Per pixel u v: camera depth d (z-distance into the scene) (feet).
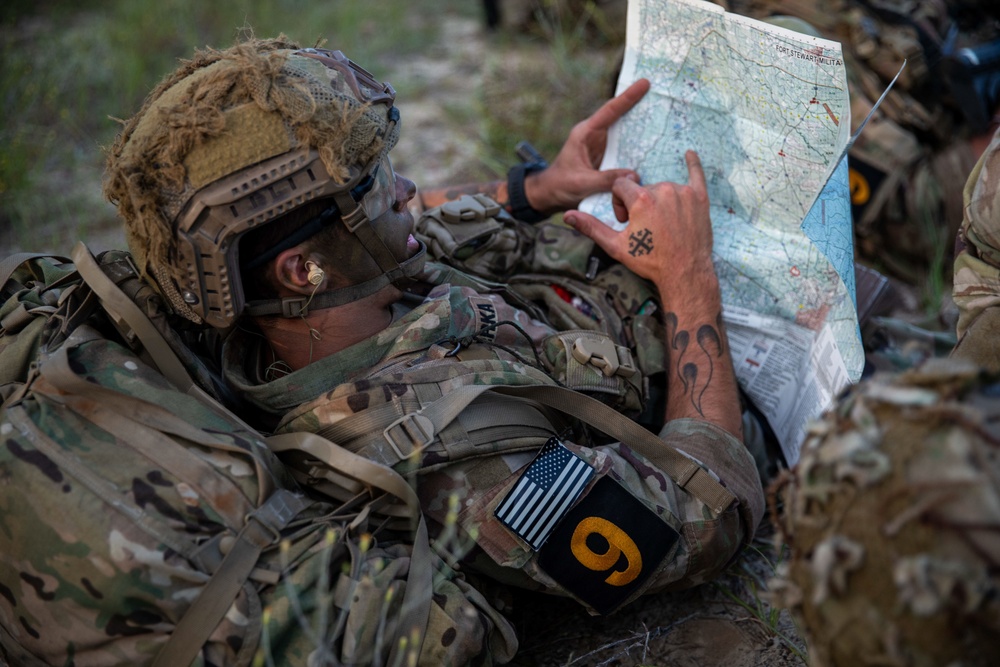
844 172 5.49
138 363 4.24
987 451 2.58
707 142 5.66
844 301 5.21
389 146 4.38
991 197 4.08
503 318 5.04
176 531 3.68
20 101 12.25
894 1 8.29
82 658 3.79
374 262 4.51
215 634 3.63
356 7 15.74
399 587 3.98
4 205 10.21
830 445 2.89
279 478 4.07
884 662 2.73
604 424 4.57
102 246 9.62
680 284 5.26
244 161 3.94
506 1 14.47
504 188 6.66
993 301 4.19
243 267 4.34
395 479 3.93
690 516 4.49
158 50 14.23
